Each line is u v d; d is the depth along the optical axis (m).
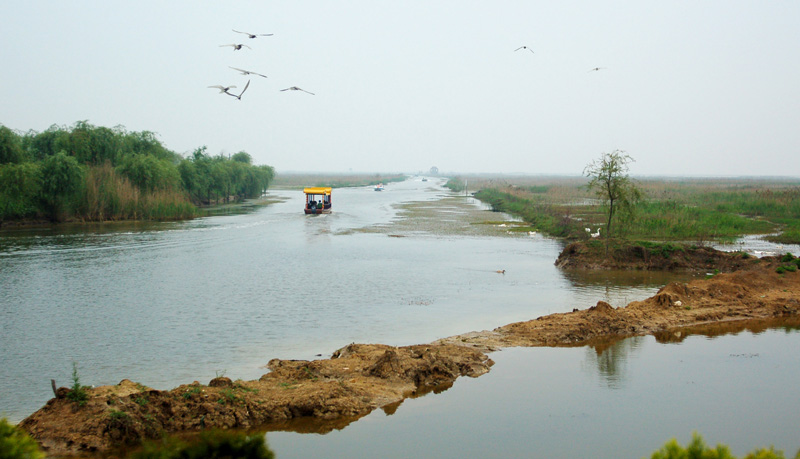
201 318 27.91
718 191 130.00
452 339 24.22
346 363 20.53
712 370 21.45
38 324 26.72
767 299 30.66
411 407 18.20
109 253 48.50
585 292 34.06
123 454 14.60
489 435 16.41
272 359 21.36
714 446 15.92
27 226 68.06
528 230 66.69
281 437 16.22
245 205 113.56
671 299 29.28
